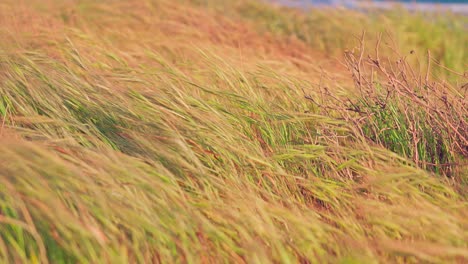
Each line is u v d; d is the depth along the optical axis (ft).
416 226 10.88
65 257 9.38
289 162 13.56
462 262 10.37
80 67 15.16
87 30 24.35
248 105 14.93
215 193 11.56
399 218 10.94
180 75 15.74
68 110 12.80
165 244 10.05
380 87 16.46
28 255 9.41
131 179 10.43
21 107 12.52
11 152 9.69
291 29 33.63
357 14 33.94
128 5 30.81
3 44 15.20
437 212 10.98
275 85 16.66
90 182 9.74
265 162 12.65
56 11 28.86
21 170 9.63
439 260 9.93
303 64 22.48
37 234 8.99
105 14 29.01
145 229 10.09
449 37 31.91
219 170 12.41
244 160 12.92
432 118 14.35
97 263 9.21
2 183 9.38
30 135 11.56
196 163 11.79
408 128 14.55
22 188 9.43
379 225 11.16
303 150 13.61
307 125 15.06
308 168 13.42
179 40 24.62
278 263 10.40
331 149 13.87
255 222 10.52
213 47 20.31
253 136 14.29
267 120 14.76
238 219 10.68
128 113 13.16
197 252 10.09
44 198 9.22
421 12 35.60
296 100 16.25
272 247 10.41
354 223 11.36
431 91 15.12
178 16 30.01
